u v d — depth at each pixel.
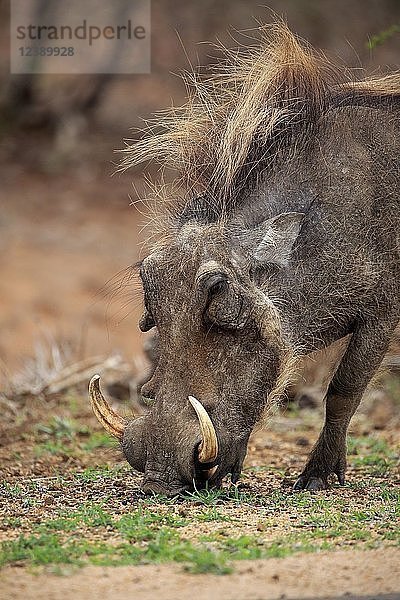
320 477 10.69
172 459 9.43
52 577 7.41
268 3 33.88
